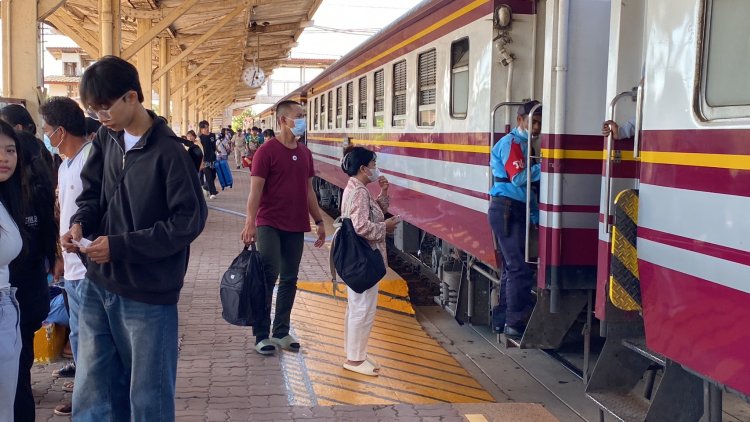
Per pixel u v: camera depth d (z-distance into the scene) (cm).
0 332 336
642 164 400
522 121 598
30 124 545
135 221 352
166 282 352
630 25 446
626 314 445
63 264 462
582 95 546
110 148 364
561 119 543
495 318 639
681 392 400
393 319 801
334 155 1606
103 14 1245
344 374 589
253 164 599
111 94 337
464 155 721
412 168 925
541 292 571
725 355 331
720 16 342
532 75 639
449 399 566
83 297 363
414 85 909
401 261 1170
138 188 350
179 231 342
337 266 575
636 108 420
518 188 602
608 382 457
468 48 715
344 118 1454
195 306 774
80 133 463
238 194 2092
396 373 610
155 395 354
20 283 404
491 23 643
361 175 576
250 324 600
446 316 864
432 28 829
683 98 364
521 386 631
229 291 593
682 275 363
